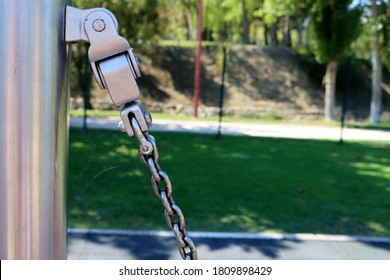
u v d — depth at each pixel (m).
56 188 0.94
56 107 0.91
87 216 4.87
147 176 5.85
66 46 0.93
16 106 0.87
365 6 19.09
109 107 17.55
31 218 0.90
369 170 8.05
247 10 29.72
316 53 19.66
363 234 4.68
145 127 0.92
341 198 6.04
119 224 4.65
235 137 12.27
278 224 4.88
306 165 8.33
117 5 14.63
